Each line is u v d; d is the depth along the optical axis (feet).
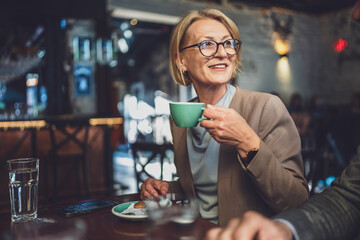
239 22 22.80
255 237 1.88
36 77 22.89
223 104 3.76
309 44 25.86
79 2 15.46
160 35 31.24
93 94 18.89
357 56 23.80
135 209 3.02
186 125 2.89
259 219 1.86
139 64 38.19
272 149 3.30
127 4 18.84
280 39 24.59
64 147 12.98
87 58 18.52
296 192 3.02
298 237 2.07
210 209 3.76
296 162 3.32
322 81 26.25
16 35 19.79
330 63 25.73
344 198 2.42
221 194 3.49
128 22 24.58
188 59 3.68
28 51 21.83
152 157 6.45
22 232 2.05
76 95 18.39
